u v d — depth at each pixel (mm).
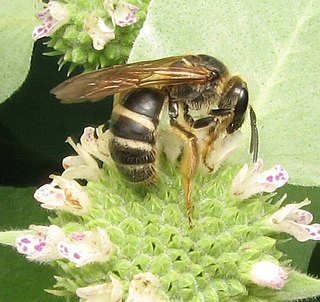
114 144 56
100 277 55
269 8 63
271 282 53
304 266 68
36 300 73
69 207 56
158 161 57
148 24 62
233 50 63
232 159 61
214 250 55
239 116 58
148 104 56
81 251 53
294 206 56
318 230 55
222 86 58
